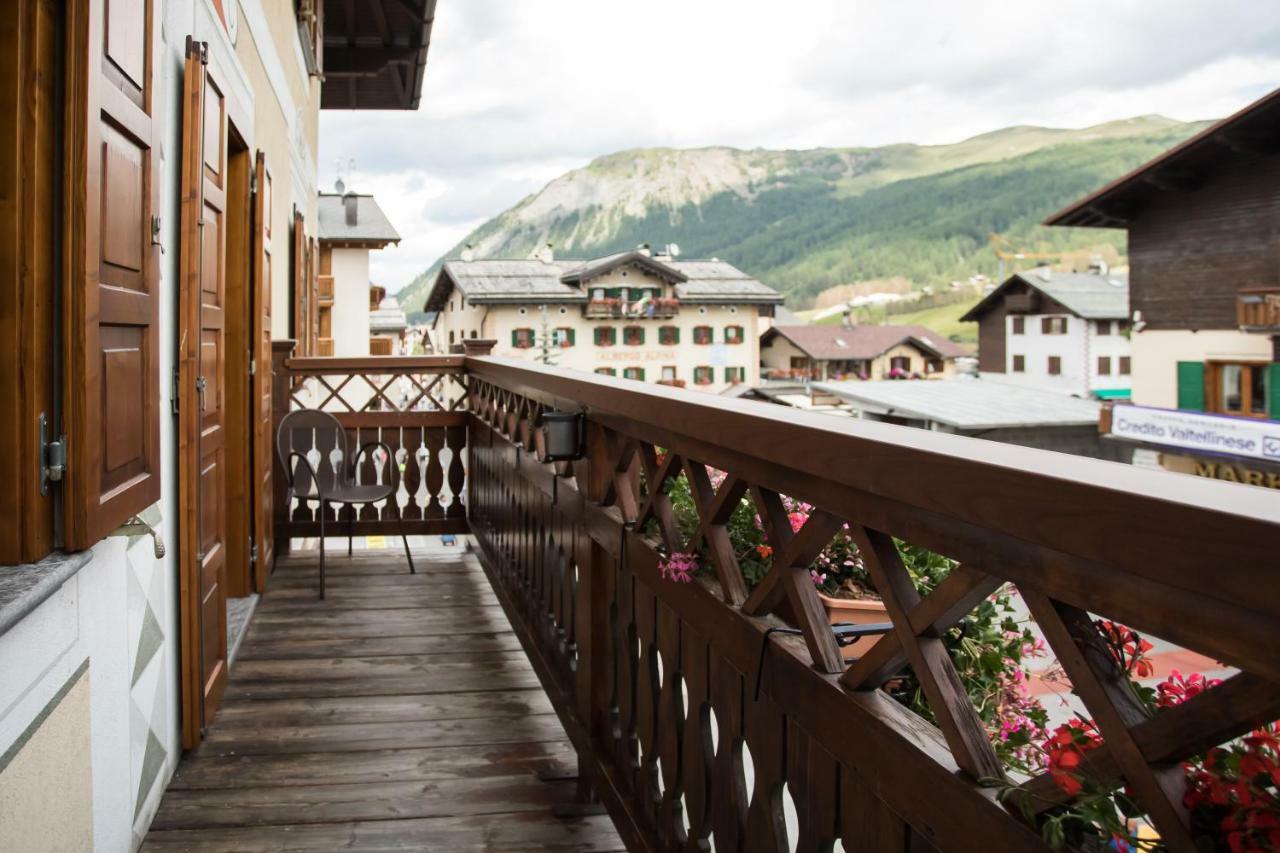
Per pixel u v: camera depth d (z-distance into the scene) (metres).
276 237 6.89
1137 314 15.62
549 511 3.35
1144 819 0.91
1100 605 0.83
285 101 7.67
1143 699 0.99
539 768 3.10
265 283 4.98
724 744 1.76
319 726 3.43
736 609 1.68
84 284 1.84
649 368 47.09
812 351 57.69
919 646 1.11
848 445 1.18
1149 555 0.76
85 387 1.84
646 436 2.10
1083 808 0.87
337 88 15.05
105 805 2.19
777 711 1.52
